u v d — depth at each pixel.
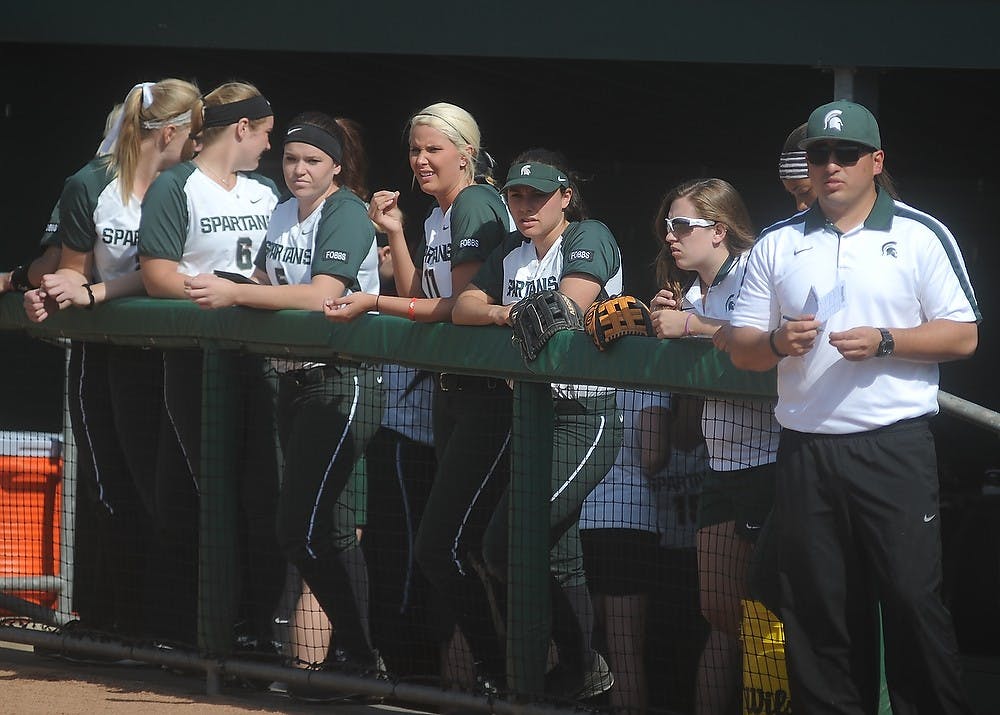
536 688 14.96
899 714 12.27
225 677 17.19
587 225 15.37
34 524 22.59
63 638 18.52
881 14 19.86
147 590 18.14
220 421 16.89
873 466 12.01
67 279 17.44
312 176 16.45
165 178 17.09
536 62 27.75
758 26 20.50
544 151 15.50
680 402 16.14
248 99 17.41
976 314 12.04
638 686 16.00
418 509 18.66
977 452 28.97
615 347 14.05
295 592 17.33
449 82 30.75
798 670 12.35
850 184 12.06
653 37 21.16
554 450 15.33
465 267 16.05
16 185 33.22
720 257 14.91
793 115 33.06
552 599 15.78
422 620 18.14
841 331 11.95
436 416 16.55
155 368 18.08
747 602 14.15
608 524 16.44
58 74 31.89
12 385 28.34
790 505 12.36
